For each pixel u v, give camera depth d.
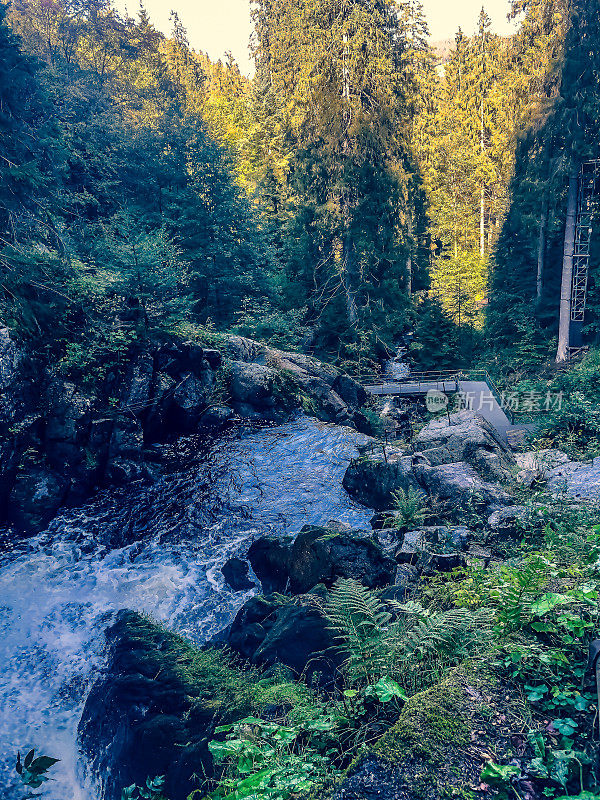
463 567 8.19
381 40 31.88
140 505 15.22
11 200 17.44
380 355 35.88
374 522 13.20
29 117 20.48
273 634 7.86
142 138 32.12
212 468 17.17
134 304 19.30
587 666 3.91
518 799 3.30
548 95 28.39
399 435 23.78
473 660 4.41
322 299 34.44
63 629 10.65
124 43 51.66
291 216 37.72
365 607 5.37
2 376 14.51
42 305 16.69
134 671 7.59
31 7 47.38
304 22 33.72
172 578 12.21
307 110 32.62
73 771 7.24
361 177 31.98
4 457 14.24
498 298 35.06
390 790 3.44
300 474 16.66
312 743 4.41
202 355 20.81
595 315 30.83
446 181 56.84
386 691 4.30
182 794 5.39
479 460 13.16
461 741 3.67
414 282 43.78
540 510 9.40
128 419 17.17
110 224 27.39
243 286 32.03
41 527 14.22
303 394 22.94
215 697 6.55
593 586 4.73
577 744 3.55
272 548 11.80
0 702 8.89
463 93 63.72
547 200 29.33
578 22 26.20
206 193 31.31
